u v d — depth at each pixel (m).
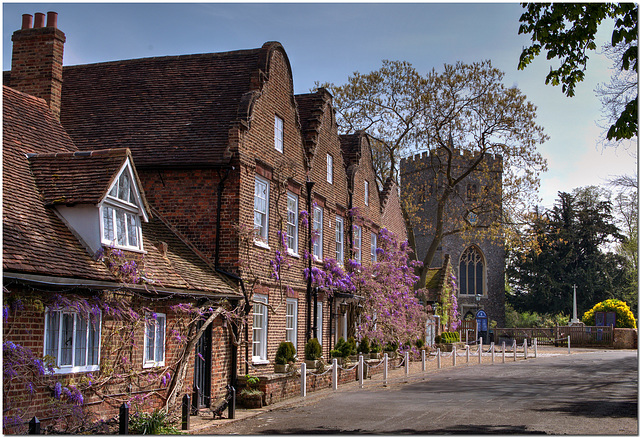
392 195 35.34
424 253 65.25
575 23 14.32
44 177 13.47
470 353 39.69
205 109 19.64
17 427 9.81
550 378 24.20
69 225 12.92
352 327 27.16
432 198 64.19
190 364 15.48
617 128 13.95
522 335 55.12
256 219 19.31
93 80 21.64
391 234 33.03
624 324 52.66
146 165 18.27
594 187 71.50
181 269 15.72
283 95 21.39
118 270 12.81
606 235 69.94
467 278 65.12
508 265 71.12
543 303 68.06
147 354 14.03
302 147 22.81
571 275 67.62
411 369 28.75
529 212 41.25
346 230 27.23
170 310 14.80
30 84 17.61
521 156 40.50
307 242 22.78
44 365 10.62
